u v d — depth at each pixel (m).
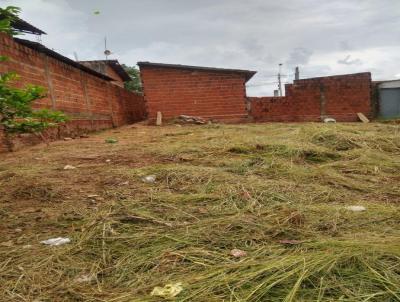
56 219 2.37
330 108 13.48
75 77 8.87
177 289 1.47
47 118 2.42
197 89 12.69
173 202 2.66
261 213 2.38
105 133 9.30
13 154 5.01
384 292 1.38
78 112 8.93
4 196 2.86
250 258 1.73
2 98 2.06
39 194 2.91
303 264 1.59
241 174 3.53
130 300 1.42
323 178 3.32
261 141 5.06
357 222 2.20
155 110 12.63
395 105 13.86
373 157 4.18
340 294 1.40
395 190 2.99
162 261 1.75
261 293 1.41
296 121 13.63
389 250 1.69
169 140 6.26
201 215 2.39
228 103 12.80
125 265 1.74
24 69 6.16
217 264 1.69
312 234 2.01
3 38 5.44
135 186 3.12
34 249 1.92
